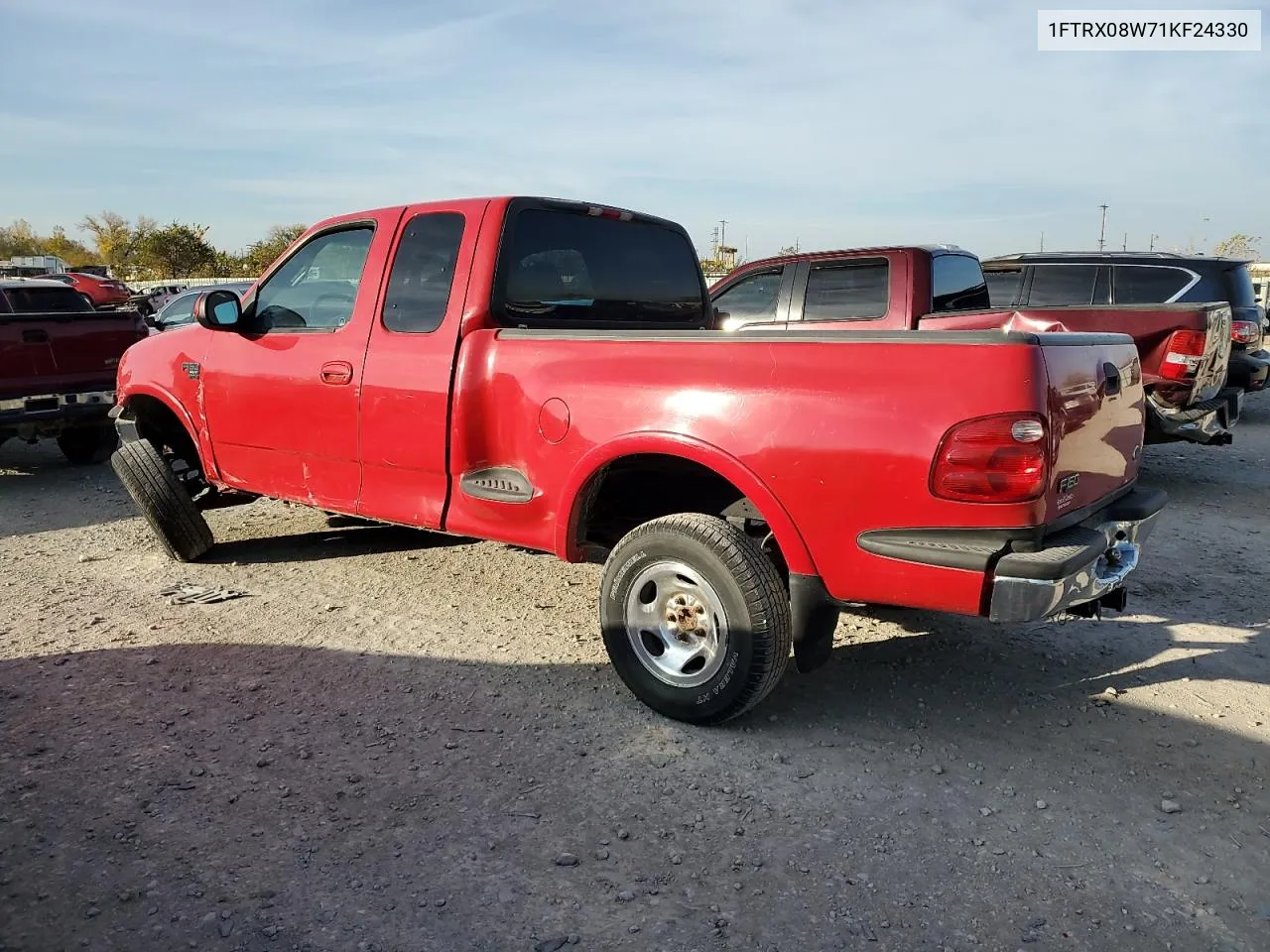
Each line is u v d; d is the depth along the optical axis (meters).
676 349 3.50
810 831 2.94
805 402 3.19
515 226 4.25
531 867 2.74
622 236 4.89
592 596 5.13
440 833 2.90
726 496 3.96
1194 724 3.65
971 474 2.92
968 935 2.48
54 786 3.14
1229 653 4.33
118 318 8.68
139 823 2.93
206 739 3.48
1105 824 2.99
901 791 3.17
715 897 2.62
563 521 3.83
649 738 3.52
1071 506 3.15
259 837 2.87
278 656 4.26
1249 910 2.59
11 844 2.81
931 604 3.07
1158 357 7.28
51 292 10.96
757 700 3.45
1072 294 9.53
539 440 3.87
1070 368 3.06
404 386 4.31
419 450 4.31
